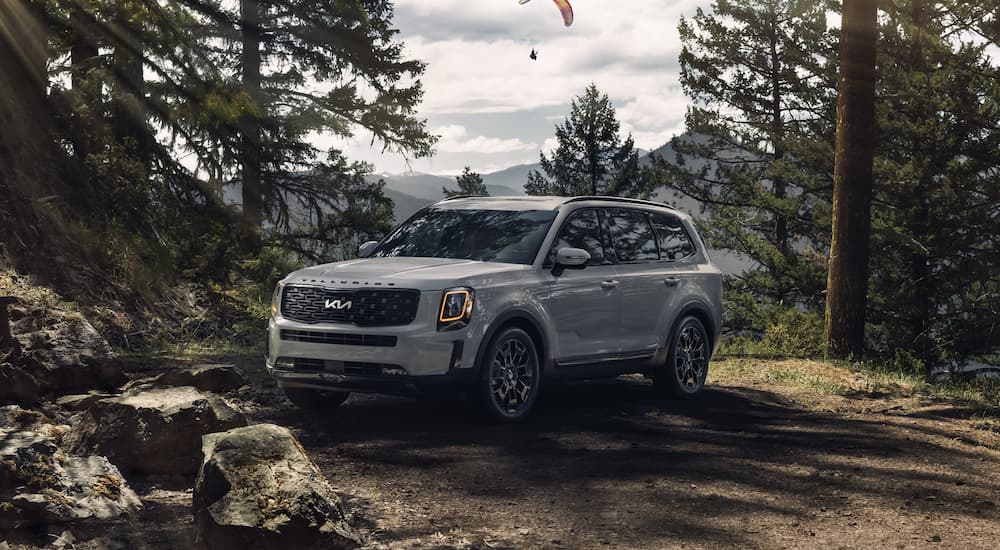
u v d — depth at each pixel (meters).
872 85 16.19
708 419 9.27
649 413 9.41
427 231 9.52
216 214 16.72
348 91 25.06
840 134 16.31
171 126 16.45
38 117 13.95
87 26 14.98
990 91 27.11
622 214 10.08
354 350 7.93
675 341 10.24
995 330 28.50
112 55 16.06
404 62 25.81
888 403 11.16
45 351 8.19
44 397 7.98
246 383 9.30
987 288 29.83
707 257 11.05
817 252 33.38
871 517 6.10
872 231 26.95
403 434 7.92
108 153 14.56
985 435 9.28
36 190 13.09
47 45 14.38
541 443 7.77
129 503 5.49
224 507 4.81
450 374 7.96
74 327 8.59
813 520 5.96
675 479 6.81
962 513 6.31
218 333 13.81
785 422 9.29
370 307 8.00
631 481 6.69
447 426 8.28
